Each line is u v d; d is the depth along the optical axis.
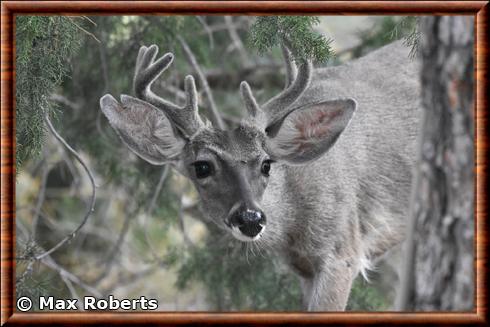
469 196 7.05
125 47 13.66
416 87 12.62
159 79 13.87
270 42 10.11
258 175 10.30
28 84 9.79
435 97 7.14
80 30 11.25
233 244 14.12
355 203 11.97
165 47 13.45
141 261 19.08
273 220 11.33
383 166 12.28
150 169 14.90
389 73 12.72
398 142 12.38
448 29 7.07
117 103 10.30
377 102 12.40
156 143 10.74
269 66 16.34
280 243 11.68
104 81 14.03
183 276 14.53
